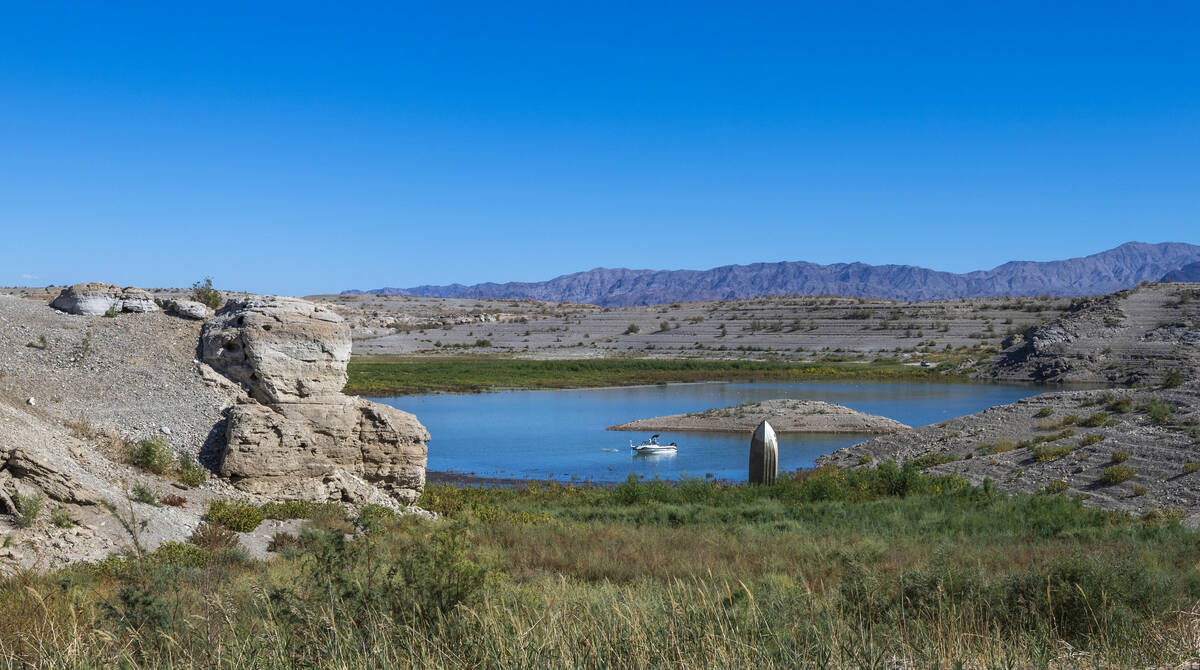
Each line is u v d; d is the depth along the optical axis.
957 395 89.19
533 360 133.50
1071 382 101.62
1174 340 108.31
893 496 33.31
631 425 66.06
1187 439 36.06
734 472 47.81
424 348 160.25
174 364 26.28
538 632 7.99
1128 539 21.28
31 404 22.97
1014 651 8.04
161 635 8.09
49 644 8.42
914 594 11.14
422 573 9.16
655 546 21.00
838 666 7.56
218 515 20.62
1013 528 24.72
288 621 8.30
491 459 52.44
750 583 13.78
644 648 7.57
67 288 29.55
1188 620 9.70
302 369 26.06
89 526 17.69
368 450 26.84
